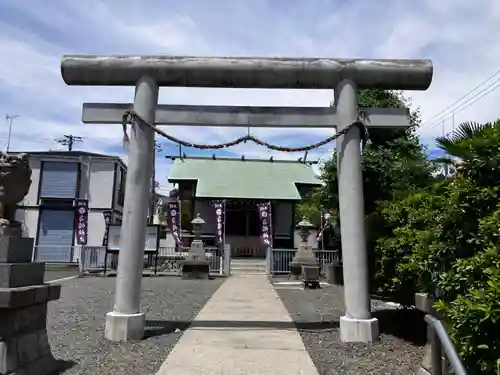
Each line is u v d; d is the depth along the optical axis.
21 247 4.43
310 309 9.62
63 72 6.99
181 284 14.95
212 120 7.09
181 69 6.97
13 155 4.58
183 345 6.03
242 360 5.34
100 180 26.12
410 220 6.32
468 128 4.79
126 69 6.98
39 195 25.30
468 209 4.07
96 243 25.41
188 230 24.39
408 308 7.08
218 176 25.42
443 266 4.27
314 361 5.39
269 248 19.75
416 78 6.98
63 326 7.31
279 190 24.27
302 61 7.02
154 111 7.05
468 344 3.24
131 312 6.51
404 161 10.28
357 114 6.95
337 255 17.92
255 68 6.98
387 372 5.00
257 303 10.35
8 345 4.09
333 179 14.04
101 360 5.30
